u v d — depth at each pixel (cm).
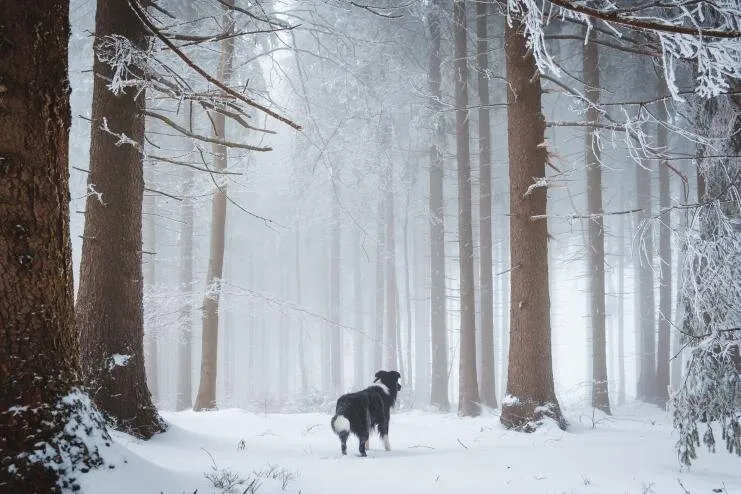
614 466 684
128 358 795
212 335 1614
